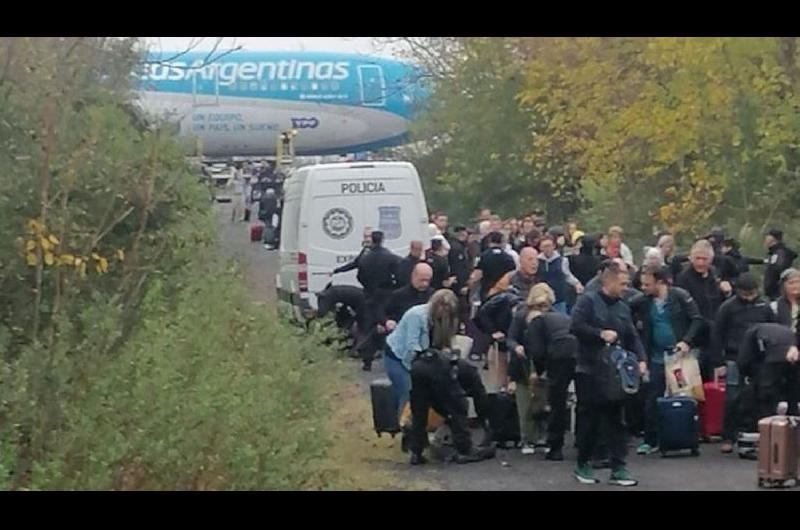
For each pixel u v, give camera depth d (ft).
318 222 125.90
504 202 115.14
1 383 39.81
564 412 73.36
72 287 46.11
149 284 57.41
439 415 72.33
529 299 74.64
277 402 48.73
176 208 71.67
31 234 44.32
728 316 76.33
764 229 89.66
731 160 61.46
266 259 159.43
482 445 73.97
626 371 65.21
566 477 68.28
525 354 74.08
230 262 80.89
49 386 40.70
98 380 41.45
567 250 114.21
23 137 45.42
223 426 42.42
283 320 68.54
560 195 111.14
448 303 71.87
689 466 72.38
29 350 41.22
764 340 73.92
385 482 63.93
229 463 42.14
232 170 152.56
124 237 56.44
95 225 51.78
